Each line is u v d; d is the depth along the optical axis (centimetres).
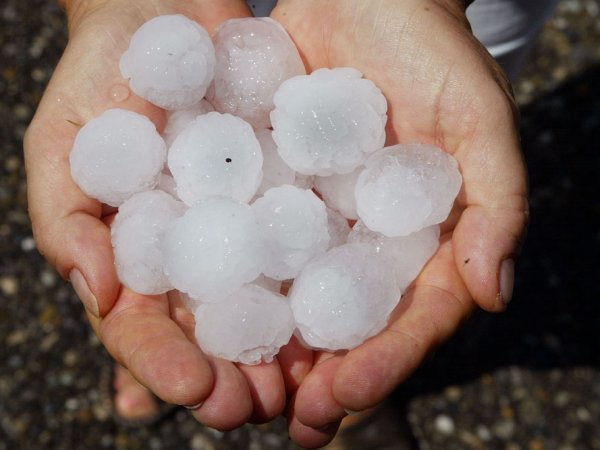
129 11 27
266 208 23
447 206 23
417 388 37
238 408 20
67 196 24
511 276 22
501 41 33
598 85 45
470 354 37
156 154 25
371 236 24
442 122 24
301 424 22
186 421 36
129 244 22
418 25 25
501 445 35
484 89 23
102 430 35
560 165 43
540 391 37
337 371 20
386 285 22
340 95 25
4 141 43
